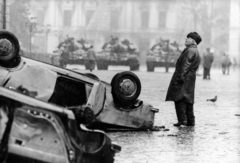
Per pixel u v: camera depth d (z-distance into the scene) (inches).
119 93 744.3
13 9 4170.8
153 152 617.0
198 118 979.9
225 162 564.1
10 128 378.6
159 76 3112.7
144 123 780.0
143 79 2650.1
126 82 748.0
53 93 640.4
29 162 380.8
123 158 578.6
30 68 622.8
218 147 659.4
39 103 394.0
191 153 615.5
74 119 403.5
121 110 754.8
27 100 390.3
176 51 4402.1
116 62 4224.9
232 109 1162.6
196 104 1278.3
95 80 654.5
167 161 565.0
